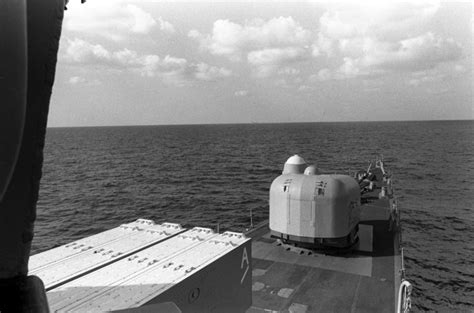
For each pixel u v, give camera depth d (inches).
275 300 530.6
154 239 431.8
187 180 2439.7
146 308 89.0
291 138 6441.9
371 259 666.8
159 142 5659.5
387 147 4680.1
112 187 2197.3
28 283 60.6
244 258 435.5
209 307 364.5
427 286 971.9
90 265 346.0
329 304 518.3
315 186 678.5
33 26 58.6
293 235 693.9
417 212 1744.6
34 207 60.8
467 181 2482.8
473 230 1482.5
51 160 3388.3
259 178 2516.0
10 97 51.9
